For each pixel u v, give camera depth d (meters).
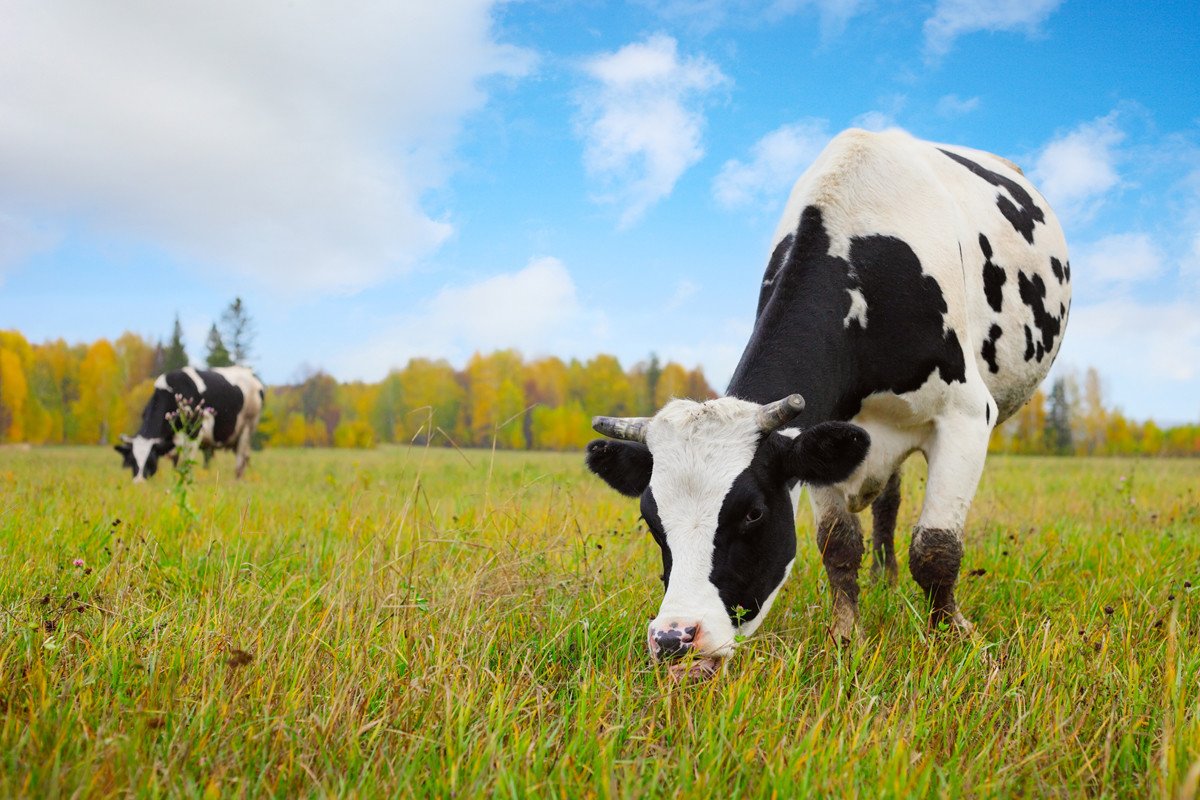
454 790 2.29
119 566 4.59
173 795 2.22
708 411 3.69
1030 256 5.98
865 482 4.77
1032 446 69.81
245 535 5.71
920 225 4.82
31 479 10.55
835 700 3.06
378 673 3.09
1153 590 4.69
